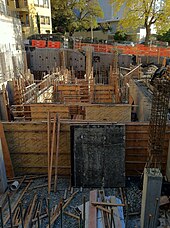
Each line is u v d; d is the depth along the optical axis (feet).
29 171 28.27
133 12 100.07
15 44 79.97
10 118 43.04
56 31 144.77
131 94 50.93
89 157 25.75
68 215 21.91
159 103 19.45
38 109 37.58
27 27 116.06
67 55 95.91
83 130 25.52
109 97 52.60
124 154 25.66
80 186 26.02
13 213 22.02
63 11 138.31
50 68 96.63
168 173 25.72
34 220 21.16
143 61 91.86
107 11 161.58
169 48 92.94
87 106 35.17
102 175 25.84
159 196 18.78
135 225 21.03
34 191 25.31
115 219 19.70
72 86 53.72
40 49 95.20
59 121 25.99
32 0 115.44
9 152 27.35
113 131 25.45
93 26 145.69
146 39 103.86
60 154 27.25
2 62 62.39
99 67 95.25
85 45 105.40
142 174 25.41
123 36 139.23
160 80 20.04
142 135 26.40
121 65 92.53
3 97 41.14
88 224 19.30
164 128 19.72
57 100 53.06
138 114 41.98
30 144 27.17
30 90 47.83
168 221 21.16
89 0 137.39
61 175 27.91
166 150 26.30
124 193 24.86
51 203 23.50
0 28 67.62
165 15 95.20
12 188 25.53
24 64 85.20
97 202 21.43
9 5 110.42
